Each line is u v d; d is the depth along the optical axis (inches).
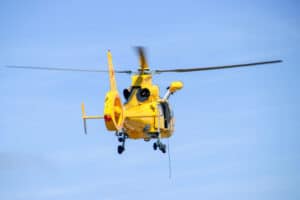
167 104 4763.8
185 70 4709.6
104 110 4057.6
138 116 4372.5
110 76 4229.8
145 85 4574.3
